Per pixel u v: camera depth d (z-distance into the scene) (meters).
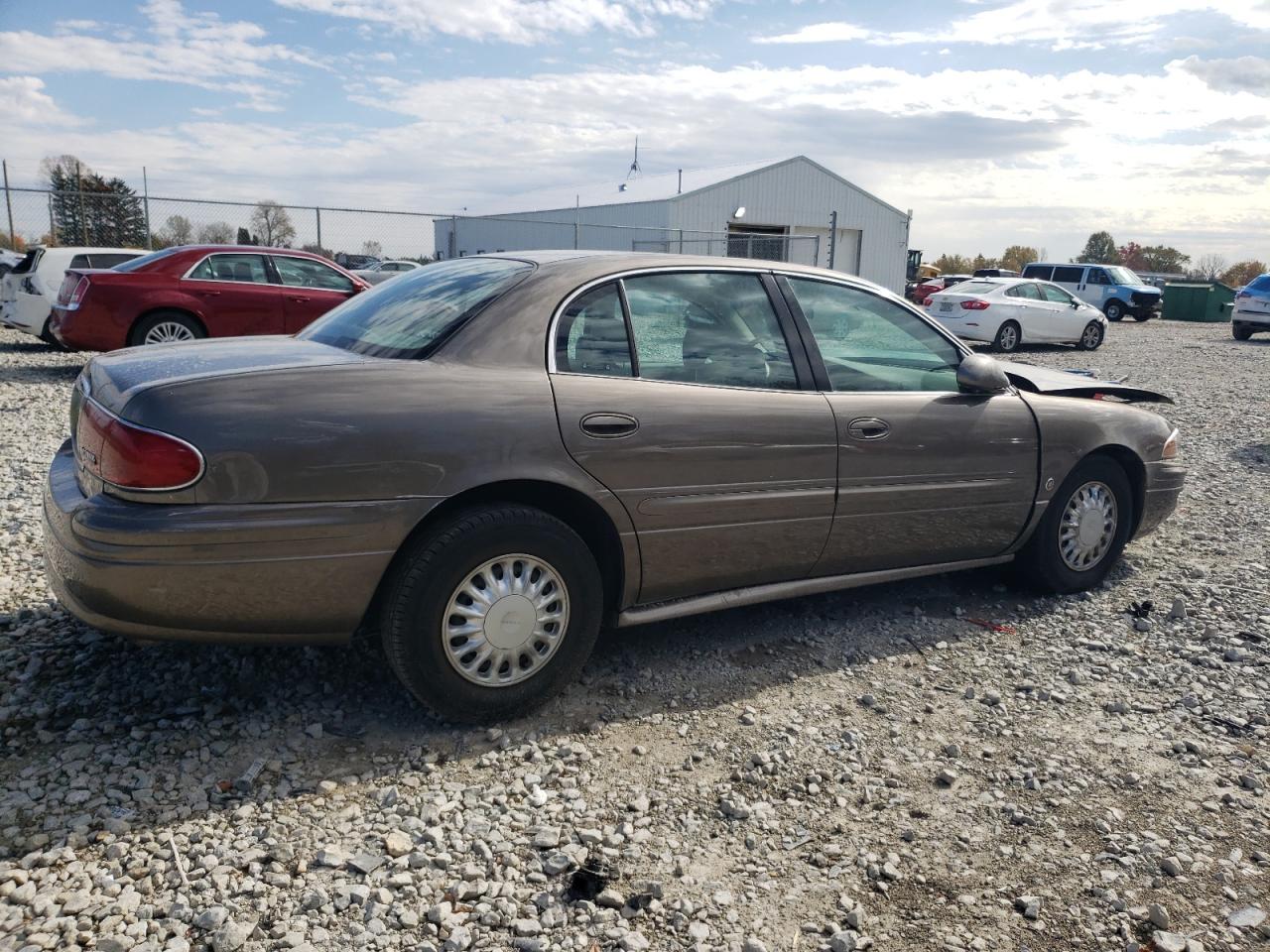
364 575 2.93
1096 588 4.92
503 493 3.20
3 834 2.56
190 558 2.73
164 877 2.44
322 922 2.32
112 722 3.17
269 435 2.79
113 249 13.62
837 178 34.72
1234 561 5.44
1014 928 2.42
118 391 2.93
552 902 2.43
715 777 3.05
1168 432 5.01
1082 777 3.13
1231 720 3.55
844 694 3.66
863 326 4.09
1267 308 22.41
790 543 3.78
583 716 3.40
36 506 5.57
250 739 3.12
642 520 3.39
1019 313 19.14
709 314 3.68
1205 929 2.43
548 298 3.33
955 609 4.59
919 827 2.83
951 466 4.14
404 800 2.84
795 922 2.42
